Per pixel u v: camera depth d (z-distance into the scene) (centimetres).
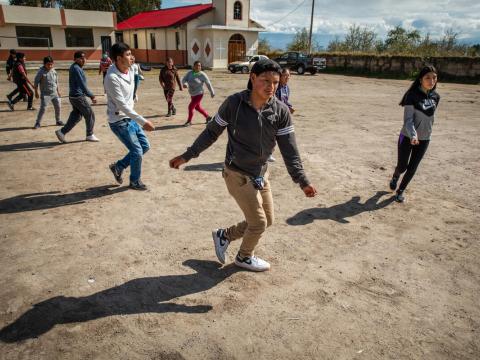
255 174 293
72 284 310
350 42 3838
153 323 270
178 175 580
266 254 368
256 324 273
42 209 448
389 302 303
